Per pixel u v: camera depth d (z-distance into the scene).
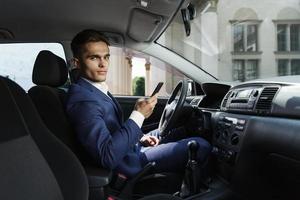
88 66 1.90
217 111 2.65
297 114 1.83
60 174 1.34
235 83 2.85
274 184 2.06
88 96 1.83
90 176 1.65
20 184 1.13
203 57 3.49
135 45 3.29
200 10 3.14
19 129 1.20
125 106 3.47
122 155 1.75
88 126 1.75
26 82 2.30
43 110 1.76
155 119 3.37
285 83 2.03
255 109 2.17
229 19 4.76
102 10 2.75
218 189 2.36
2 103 1.16
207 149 2.40
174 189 2.26
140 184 2.21
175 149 2.30
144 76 3.48
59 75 2.02
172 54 3.32
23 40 3.21
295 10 5.44
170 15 2.69
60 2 2.62
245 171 2.22
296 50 3.98
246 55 3.93
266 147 2.02
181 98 2.41
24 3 2.62
